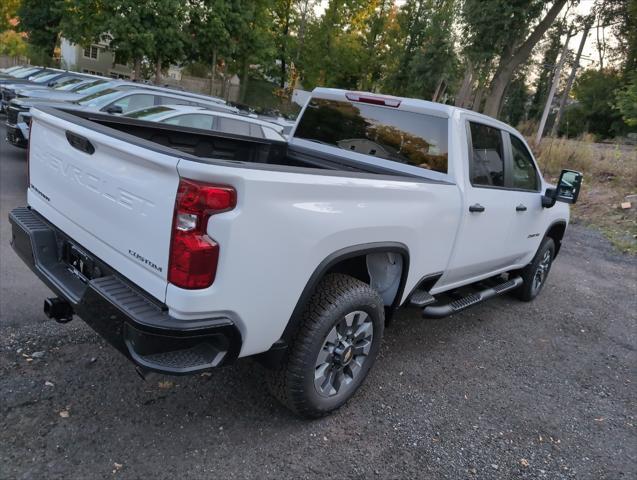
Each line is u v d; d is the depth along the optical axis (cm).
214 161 215
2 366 316
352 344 307
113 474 245
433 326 485
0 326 363
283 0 3750
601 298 654
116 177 245
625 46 3178
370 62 4156
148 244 230
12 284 436
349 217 275
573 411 369
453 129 371
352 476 268
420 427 320
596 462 313
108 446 262
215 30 2512
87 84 1291
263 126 909
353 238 282
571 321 554
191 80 4244
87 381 313
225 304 229
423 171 384
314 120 455
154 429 280
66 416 279
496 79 1872
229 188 217
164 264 222
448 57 3538
